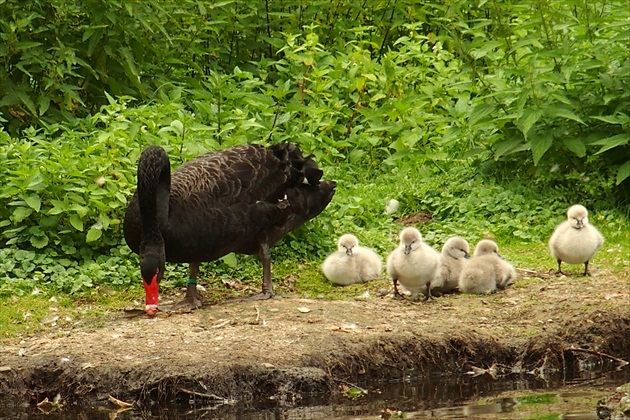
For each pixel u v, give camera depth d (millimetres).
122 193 11844
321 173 11344
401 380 9398
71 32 14594
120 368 8977
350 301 10812
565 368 9773
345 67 15750
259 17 16750
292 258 12219
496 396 8852
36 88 14289
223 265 11875
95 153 12508
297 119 14914
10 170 12023
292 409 8594
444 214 13539
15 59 14188
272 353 9172
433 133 14969
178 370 8867
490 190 13617
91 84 14945
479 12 17344
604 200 13305
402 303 10766
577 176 13305
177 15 15633
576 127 13398
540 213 13188
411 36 16625
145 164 9883
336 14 17328
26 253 11445
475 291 11031
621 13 13148
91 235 11422
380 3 17312
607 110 13320
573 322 10117
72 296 11023
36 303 10797
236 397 8828
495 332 9984
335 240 12680
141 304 10914
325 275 11633
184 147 12656
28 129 12969
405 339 9625
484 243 11305
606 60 12969
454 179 14156
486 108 13266
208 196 10359
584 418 8070
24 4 14031
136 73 14266
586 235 11141
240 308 10422
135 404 8781
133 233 10312
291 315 10156
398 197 13867
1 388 9086
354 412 8461
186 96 15469
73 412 8727
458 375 9578
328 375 9062
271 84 16578
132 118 13297
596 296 10641
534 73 12938
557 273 11523
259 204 10656
